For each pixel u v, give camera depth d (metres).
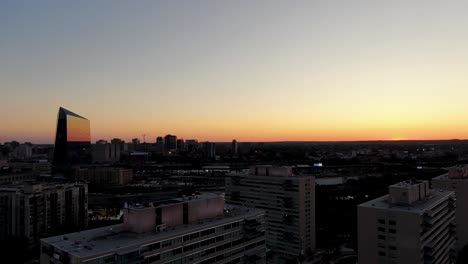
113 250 126.75
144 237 139.62
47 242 134.88
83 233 145.62
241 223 170.88
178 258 145.25
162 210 151.75
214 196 177.12
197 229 152.38
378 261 177.88
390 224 174.25
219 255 160.75
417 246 167.38
